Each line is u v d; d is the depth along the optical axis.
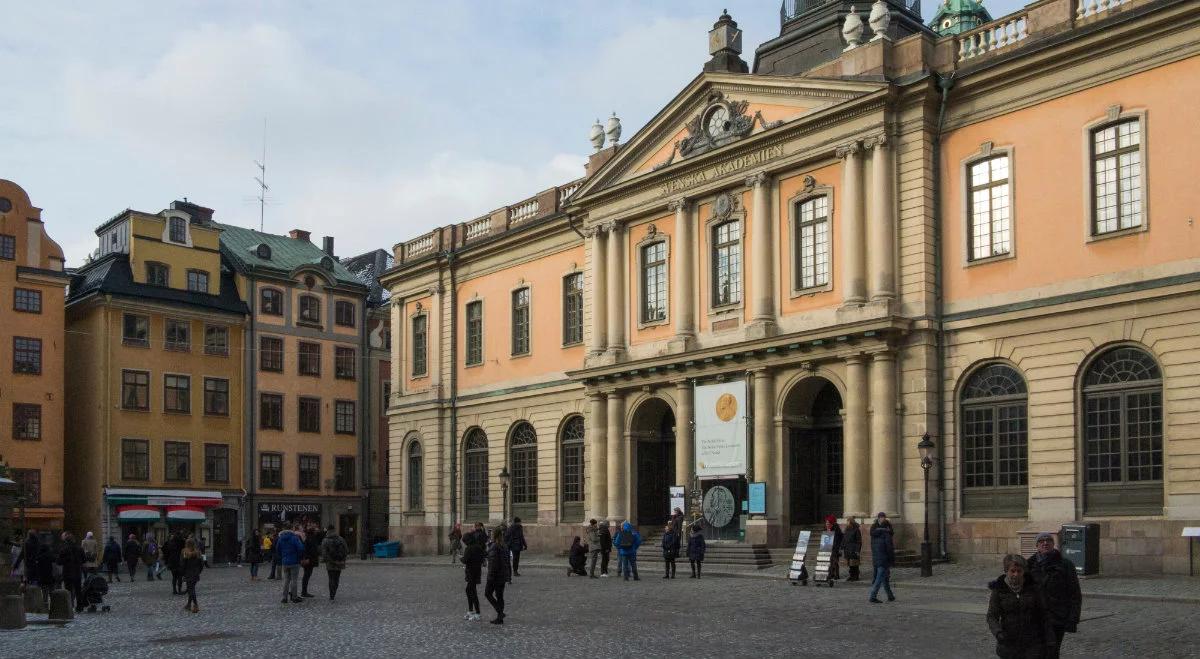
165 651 18.17
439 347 51.66
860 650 16.55
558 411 44.97
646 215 40.47
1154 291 26.98
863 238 32.69
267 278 61.41
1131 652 15.68
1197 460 25.95
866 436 32.00
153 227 57.44
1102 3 28.92
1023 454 29.56
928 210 31.62
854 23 33.88
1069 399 28.47
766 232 35.66
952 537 30.48
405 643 18.36
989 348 30.25
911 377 31.36
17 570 40.84
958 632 18.20
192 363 57.91
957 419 30.81
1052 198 29.30
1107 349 27.98
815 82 33.91
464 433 49.94
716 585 28.09
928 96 31.55
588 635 18.86
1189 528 25.44
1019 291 29.77
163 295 57.00
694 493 37.31
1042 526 28.62
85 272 59.44
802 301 34.56
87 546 40.78
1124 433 27.56
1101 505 27.86
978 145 31.02
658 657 16.25
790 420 35.00
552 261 46.06
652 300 40.31
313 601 26.89
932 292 31.52
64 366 54.44
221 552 57.75
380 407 66.44
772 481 34.72
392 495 53.53
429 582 33.09
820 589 26.16
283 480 60.88
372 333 66.69
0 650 18.81
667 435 41.62
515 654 16.83
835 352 32.78
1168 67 27.27
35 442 52.19
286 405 61.56
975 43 31.86
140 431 55.56
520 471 47.06
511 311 47.91
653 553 36.44
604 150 43.66
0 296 51.81
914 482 30.97
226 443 58.81
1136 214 27.75
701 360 36.66
